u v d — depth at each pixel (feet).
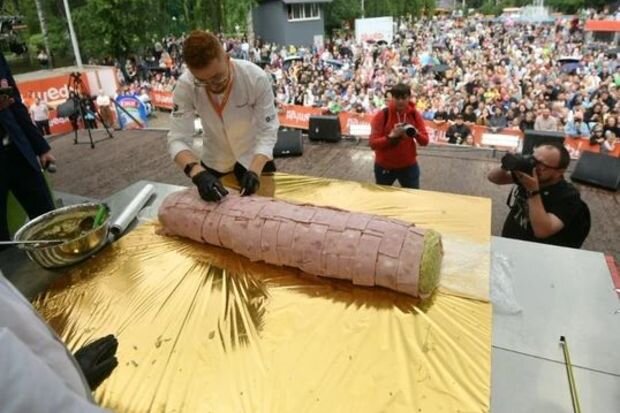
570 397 2.88
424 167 14.61
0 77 6.49
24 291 4.09
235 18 67.92
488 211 5.10
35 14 48.42
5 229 6.56
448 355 3.07
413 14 107.76
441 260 3.97
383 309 3.58
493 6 128.67
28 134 6.93
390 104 9.43
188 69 5.10
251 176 5.30
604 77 38.37
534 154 5.59
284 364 3.06
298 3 71.67
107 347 3.09
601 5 104.06
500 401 2.87
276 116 5.97
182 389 2.91
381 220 4.12
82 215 5.04
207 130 6.15
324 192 5.67
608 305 3.70
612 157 12.39
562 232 5.65
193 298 3.83
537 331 3.45
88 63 54.08
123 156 16.08
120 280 4.14
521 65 45.57
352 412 2.68
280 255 4.12
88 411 1.38
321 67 48.57
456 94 31.78
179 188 6.23
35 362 1.37
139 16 55.21
